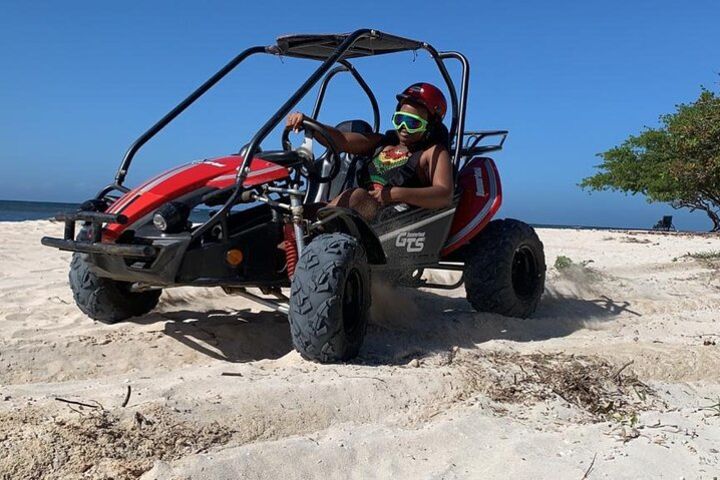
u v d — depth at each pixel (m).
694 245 12.90
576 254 10.59
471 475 2.76
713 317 6.05
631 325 5.57
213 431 2.87
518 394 3.73
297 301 3.79
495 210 5.21
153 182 4.17
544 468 2.81
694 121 20.61
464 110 5.11
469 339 4.80
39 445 2.55
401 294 5.64
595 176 26.67
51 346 4.04
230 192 4.06
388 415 3.30
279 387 3.30
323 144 4.66
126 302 4.68
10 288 6.07
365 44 5.00
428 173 4.76
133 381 3.46
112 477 2.43
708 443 3.21
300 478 2.63
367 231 4.28
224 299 5.66
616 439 3.19
